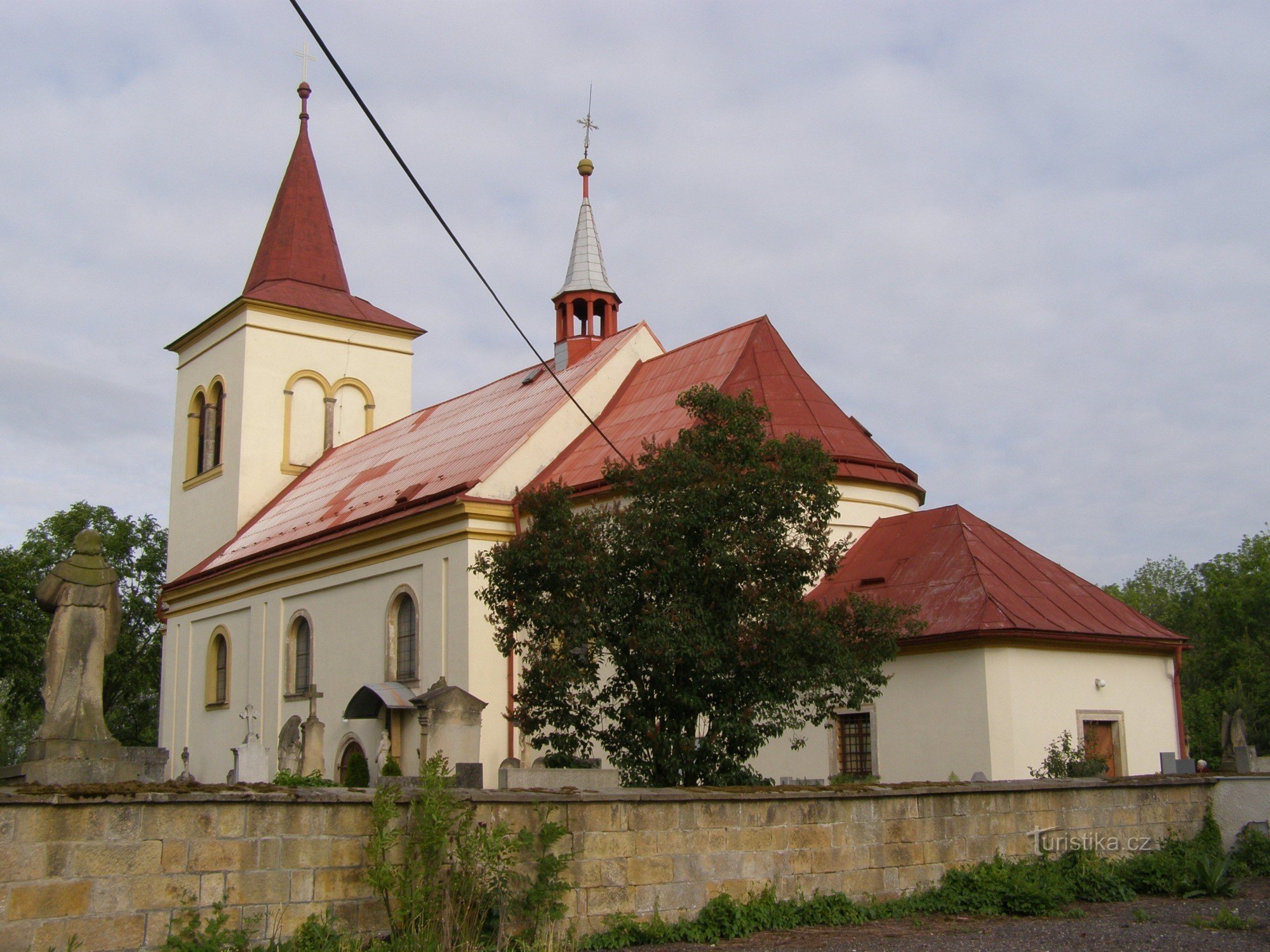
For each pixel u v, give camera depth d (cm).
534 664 1823
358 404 4859
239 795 1111
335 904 1155
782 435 3022
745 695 1780
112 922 1041
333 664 3369
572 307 3994
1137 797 1806
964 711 2406
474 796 1244
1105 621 2592
